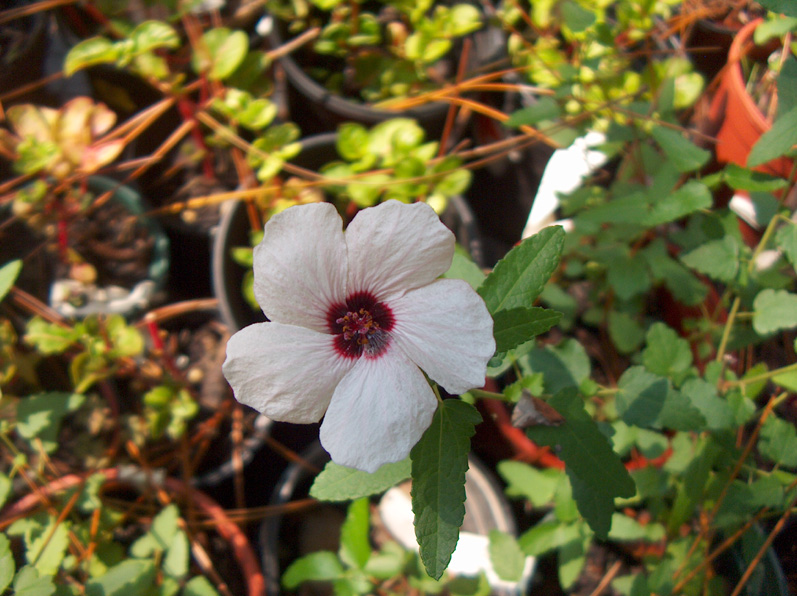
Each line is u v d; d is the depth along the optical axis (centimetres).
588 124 26
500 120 31
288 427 29
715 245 21
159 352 27
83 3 31
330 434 14
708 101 32
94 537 22
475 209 37
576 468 16
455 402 15
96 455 26
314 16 34
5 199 28
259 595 23
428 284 15
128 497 26
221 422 27
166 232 32
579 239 26
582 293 30
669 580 20
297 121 36
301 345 14
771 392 25
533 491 21
